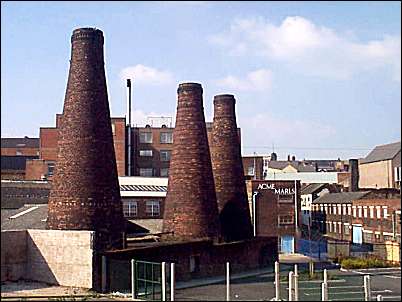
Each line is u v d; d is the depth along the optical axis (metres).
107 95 33.88
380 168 85.31
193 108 40.81
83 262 30.03
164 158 97.69
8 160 94.19
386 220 64.19
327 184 98.31
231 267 41.97
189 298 28.20
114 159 33.47
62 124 33.19
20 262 31.77
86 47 33.38
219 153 46.72
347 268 46.59
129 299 27.27
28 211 47.19
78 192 31.84
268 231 69.56
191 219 39.62
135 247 33.31
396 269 45.50
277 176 112.69
